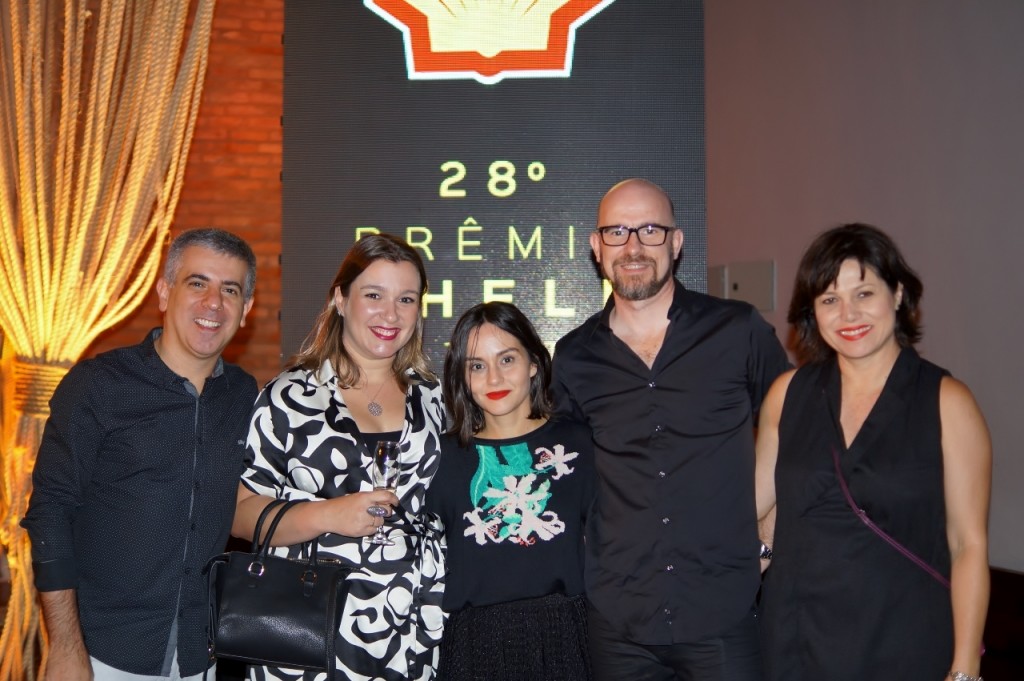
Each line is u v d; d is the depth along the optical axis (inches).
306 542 90.4
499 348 98.4
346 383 96.7
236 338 220.8
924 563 85.8
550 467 99.7
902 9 174.2
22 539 121.3
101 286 127.0
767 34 204.2
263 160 222.5
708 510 99.0
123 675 89.5
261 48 222.5
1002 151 157.0
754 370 103.3
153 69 129.2
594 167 136.3
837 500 88.9
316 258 136.9
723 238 217.0
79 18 126.9
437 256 136.4
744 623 99.1
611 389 103.0
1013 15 156.0
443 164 136.8
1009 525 158.7
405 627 92.4
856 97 183.5
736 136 213.3
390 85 136.9
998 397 159.5
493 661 95.0
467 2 135.9
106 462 90.2
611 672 99.7
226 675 121.3
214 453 93.3
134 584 89.7
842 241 89.7
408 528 94.4
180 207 220.2
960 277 164.9
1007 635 156.9
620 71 136.0
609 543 100.3
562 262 136.2
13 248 123.1
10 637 120.8
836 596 87.4
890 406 88.2
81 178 126.2
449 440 100.1
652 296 103.3
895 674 85.3
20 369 123.9
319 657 86.7
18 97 123.4
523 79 136.4
